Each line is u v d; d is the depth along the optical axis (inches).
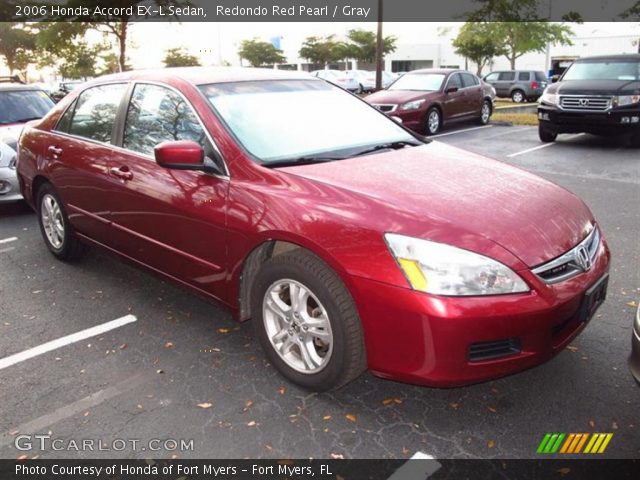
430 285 100.6
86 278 187.9
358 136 151.6
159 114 150.6
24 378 131.0
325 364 115.4
